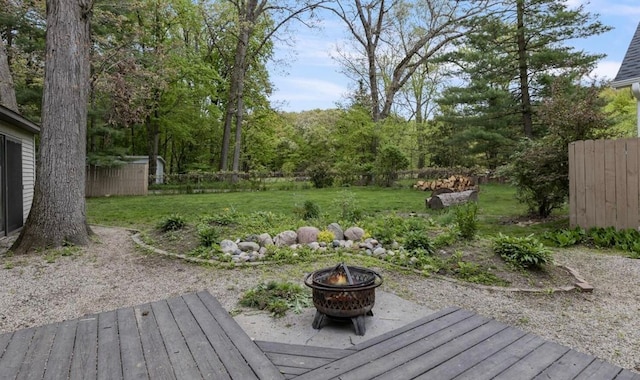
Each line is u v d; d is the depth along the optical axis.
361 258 4.69
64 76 5.51
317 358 2.05
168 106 17.38
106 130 14.05
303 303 3.12
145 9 11.82
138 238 6.09
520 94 15.45
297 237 5.47
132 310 2.64
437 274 4.07
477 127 16.36
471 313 2.65
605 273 4.07
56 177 5.45
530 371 1.86
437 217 7.34
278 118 23.03
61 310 3.24
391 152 16.27
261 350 2.11
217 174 16.64
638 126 6.39
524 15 13.99
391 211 8.67
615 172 5.32
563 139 6.54
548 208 7.30
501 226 6.76
